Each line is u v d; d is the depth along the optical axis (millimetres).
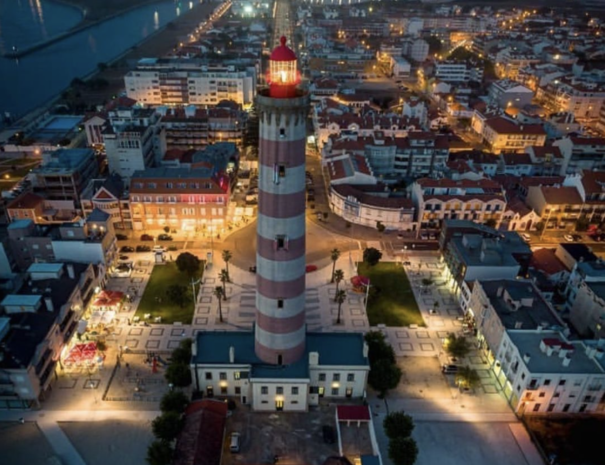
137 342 116375
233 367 96500
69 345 111875
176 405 93438
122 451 90375
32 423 95250
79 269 124500
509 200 177000
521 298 113375
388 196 178500
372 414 98562
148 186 157875
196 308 128625
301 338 95125
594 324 117188
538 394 97375
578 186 171125
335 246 158625
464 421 98250
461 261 132500
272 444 91250
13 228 133375
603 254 157750
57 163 177375
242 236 162875
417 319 127000
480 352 116812
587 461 90125
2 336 97375
